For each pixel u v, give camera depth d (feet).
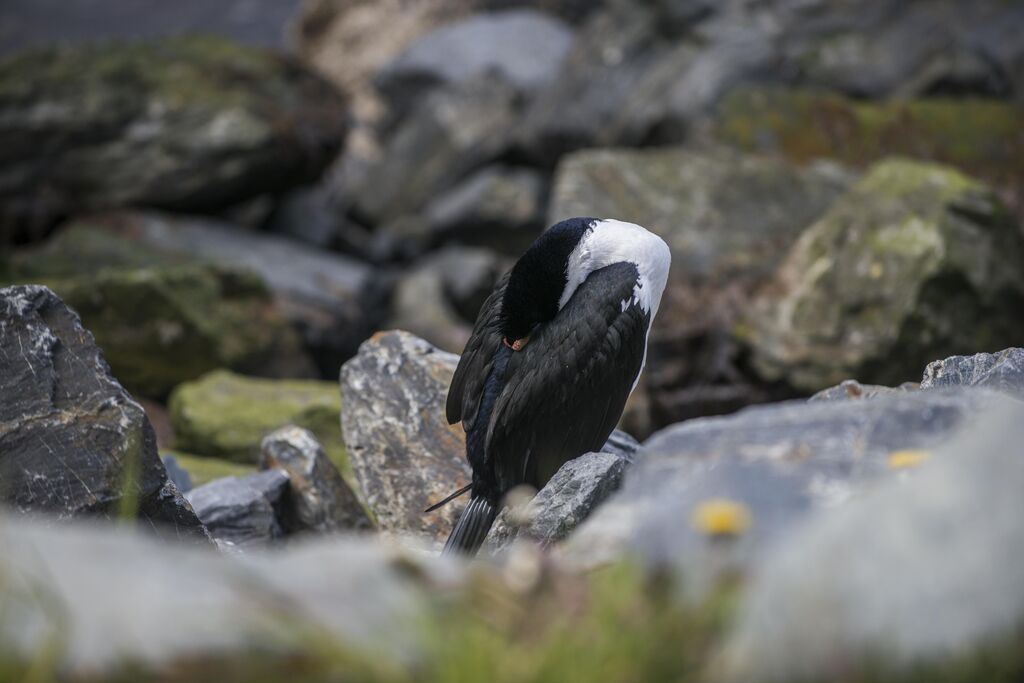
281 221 70.28
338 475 24.93
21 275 58.59
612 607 8.39
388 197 77.56
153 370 48.01
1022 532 8.15
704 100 64.39
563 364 21.31
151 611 7.91
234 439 35.35
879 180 45.01
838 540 8.20
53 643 7.60
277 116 68.23
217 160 66.13
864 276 42.22
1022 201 55.42
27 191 65.26
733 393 43.19
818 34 68.39
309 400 37.06
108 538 8.80
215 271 50.11
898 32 68.18
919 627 7.78
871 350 40.98
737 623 8.11
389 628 8.16
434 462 23.56
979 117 60.23
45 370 17.29
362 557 8.95
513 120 76.07
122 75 67.67
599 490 17.72
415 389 24.34
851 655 7.73
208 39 72.33
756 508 9.29
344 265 63.82
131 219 64.28
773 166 52.03
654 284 22.66
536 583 8.79
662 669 8.01
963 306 41.47
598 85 70.49
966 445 8.70
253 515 23.03
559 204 50.52
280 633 7.87
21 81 66.33
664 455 10.34
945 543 8.08
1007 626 7.86
